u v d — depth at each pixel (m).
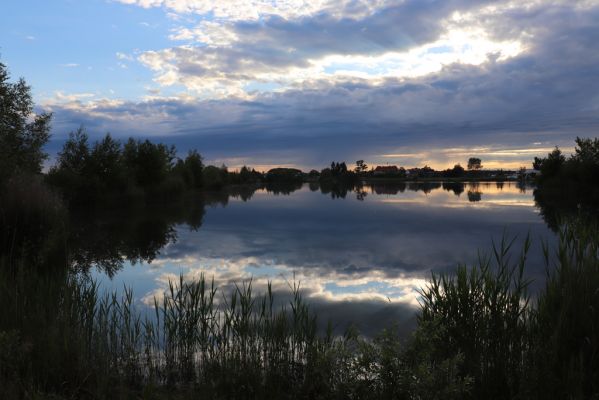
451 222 24.97
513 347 4.70
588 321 4.55
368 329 7.48
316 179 158.12
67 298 6.28
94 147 36.38
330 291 10.52
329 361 4.17
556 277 5.26
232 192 66.94
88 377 5.00
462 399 4.22
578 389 3.81
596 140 47.34
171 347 5.91
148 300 9.65
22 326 5.61
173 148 52.69
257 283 11.45
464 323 4.98
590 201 38.56
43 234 13.16
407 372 3.65
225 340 5.65
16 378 4.16
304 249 16.98
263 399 4.60
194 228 23.83
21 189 14.45
